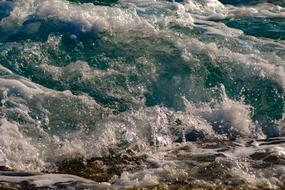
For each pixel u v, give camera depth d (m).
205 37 13.42
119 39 13.13
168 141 10.22
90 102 11.09
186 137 10.38
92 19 13.70
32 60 12.57
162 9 15.16
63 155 9.62
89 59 12.55
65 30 13.54
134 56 12.51
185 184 8.41
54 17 13.96
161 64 12.23
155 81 11.83
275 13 15.76
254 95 11.50
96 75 11.98
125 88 11.66
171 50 12.63
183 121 10.76
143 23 13.73
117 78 11.89
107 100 11.29
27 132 10.05
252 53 12.66
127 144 10.03
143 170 8.98
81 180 8.69
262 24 14.78
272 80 11.71
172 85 11.73
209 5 16.02
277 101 11.37
